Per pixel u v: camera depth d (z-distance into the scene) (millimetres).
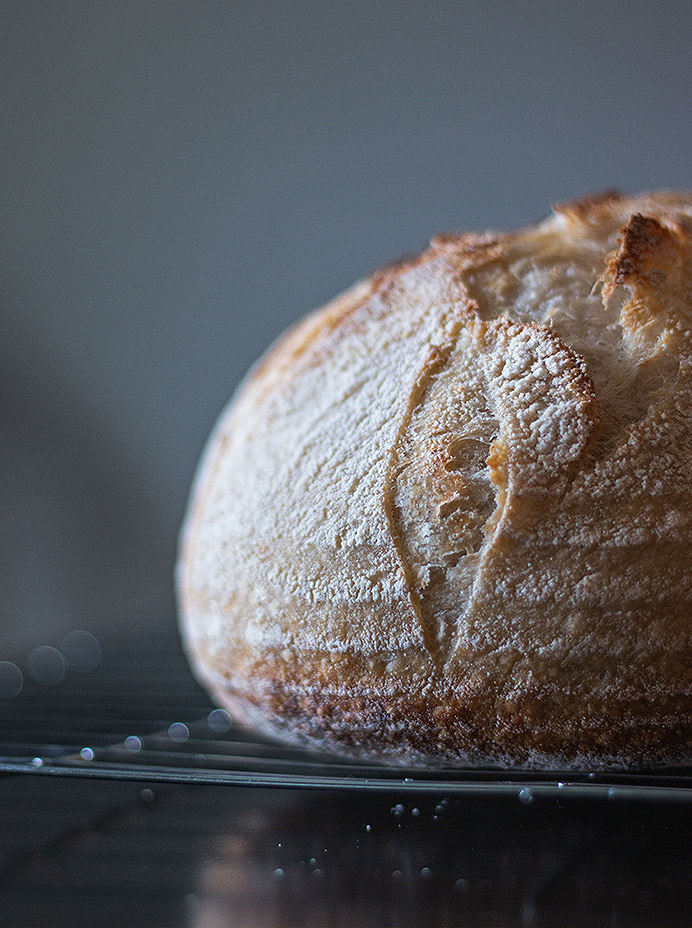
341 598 257
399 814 260
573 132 647
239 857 238
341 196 698
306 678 264
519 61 651
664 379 254
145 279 738
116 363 745
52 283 747
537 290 271
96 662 464
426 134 675
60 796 281
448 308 271
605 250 275
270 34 696
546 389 252
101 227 740
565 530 243
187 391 739
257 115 707
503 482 247
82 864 236
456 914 209
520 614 245
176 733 322
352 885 223
